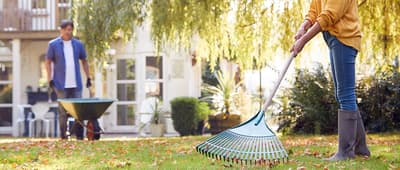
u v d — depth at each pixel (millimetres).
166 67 14086
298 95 10297
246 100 12219
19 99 13641
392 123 10102
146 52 14148
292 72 10547
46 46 14500
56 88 8586
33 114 13602
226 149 3387
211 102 13375
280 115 10438
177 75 14062
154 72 14234
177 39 8750
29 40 13859
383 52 9094
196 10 8359
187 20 8453
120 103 14391
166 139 8141
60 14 14211
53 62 8656
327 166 3789
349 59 4082
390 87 10086
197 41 9094
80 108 7906
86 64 8852
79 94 8711
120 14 8523
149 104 13117
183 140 7566
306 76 10352
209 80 14570
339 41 4066
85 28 8789
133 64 14359
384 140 7047
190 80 14062
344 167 3734
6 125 14539
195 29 8531
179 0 8359
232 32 9047
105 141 7609
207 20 8445
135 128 14227
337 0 3984
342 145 4234
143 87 14172
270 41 9133
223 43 9133
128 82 14359
